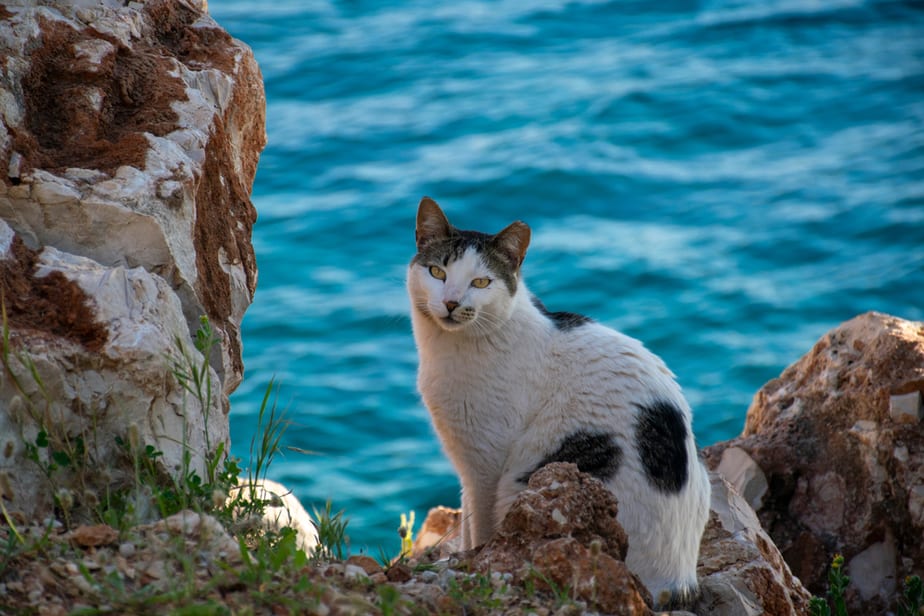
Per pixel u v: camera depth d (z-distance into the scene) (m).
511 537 5.29
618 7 29.98
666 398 6.78
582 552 5.03
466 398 6.85
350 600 4.45
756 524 7.73
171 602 4.22
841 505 8.50
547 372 6.86
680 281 17.91
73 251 5.80
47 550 4.54
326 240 19.06
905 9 29.23
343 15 29.50
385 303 17.39
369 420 14.95
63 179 5.85
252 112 7.85
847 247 18.72
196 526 4.82
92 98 6.41
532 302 7.47
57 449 5.08
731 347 16.36
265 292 17.72
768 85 24.88
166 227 5.97
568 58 26.75
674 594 6.37
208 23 7.81
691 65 26.11
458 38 27.92
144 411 5.32
